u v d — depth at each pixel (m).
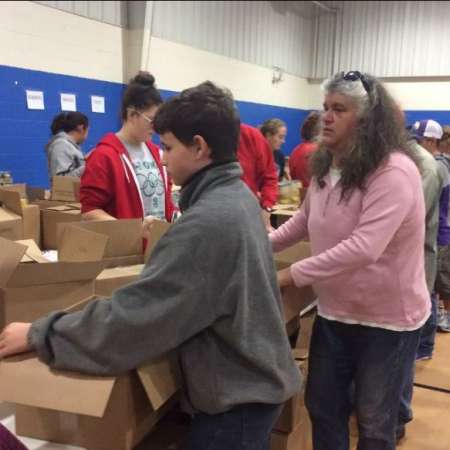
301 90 8.34
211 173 1.07
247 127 3.54
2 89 4.27
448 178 2.96
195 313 1.02
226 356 1.08
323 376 1.58
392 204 1.33
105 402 1.01
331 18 6.77
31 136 4.59
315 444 1.66
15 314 1.29
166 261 1.01
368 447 1.56
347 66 5.20
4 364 1.09
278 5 8.25
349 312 1.50
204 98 1.05
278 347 1.10
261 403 1.09
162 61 6.14
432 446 2.27
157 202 2.15
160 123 1.08
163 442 1.37
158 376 1.11
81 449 1.17
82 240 1.58
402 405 2.17
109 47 5.52
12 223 1.99
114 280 1.53
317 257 1.38
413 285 1.46
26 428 1.23
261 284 1.06
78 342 1.05
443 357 3.21
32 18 4.51
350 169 1.38
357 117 1.38
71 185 3.05
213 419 1.11
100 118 5.47
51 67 4.77
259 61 8.02
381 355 1.49
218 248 1.01
